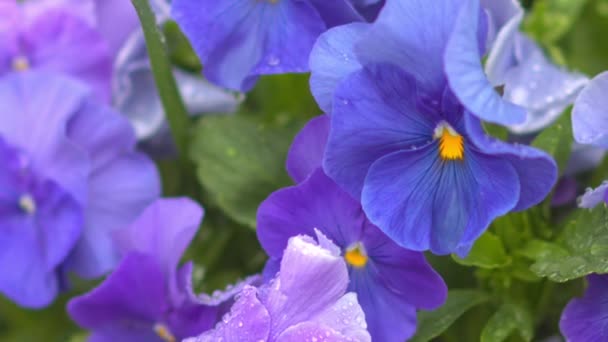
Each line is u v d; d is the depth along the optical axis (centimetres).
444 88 31
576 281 36
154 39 36
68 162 39
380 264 33
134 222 37
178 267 40
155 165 40
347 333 31
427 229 32
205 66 35
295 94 40
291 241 31
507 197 31
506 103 30
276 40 34
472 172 32
